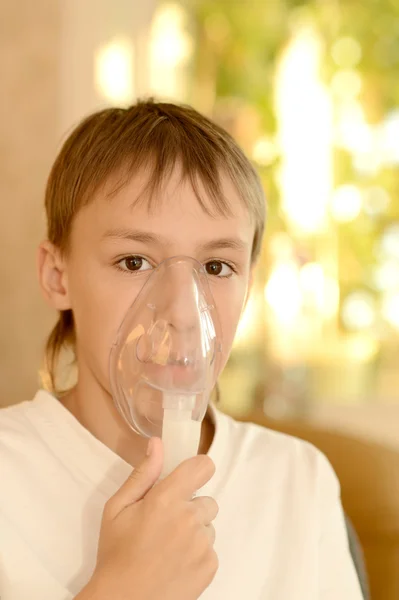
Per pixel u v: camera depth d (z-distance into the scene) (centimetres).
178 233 74
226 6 246
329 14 253
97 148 78
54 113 183
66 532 76
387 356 258
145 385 65
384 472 120
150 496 61
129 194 74
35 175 184
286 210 246
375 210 260
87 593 59
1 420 83
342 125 257
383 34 254
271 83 251
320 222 255
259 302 240
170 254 74
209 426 89
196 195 75
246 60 248
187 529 60
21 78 183
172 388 64
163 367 64
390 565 117
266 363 239
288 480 87
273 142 243
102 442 81
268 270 240
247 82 247
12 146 184
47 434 81
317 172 255
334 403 241
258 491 85
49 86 183
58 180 84
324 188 255
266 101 248
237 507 83
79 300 78
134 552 59
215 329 69
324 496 89
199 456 63
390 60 256
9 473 78
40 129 184
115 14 198
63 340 93
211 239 75
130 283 74
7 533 74
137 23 208
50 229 86
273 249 241
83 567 75
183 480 62
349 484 120
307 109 254
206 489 83
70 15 185
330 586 83
